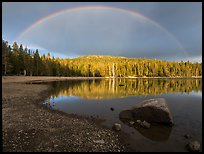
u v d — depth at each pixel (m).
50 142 10.59
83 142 10.77
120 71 181.00
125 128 13.96
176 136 12.33
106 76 180.12
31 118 15.65
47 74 110.94
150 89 48.88
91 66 173.62
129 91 43.38
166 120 14.69
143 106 16.12
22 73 93.25
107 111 20.36
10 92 32.88
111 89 48.59
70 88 50.16
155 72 174.75
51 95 34.25
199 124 15.08
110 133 12.65
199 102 26.69
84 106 23.44
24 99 26.14
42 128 13.03
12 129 12.54
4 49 70.00
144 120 15.83
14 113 17.30
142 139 11.77
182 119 16.67
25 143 10.36
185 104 24.91
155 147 10.59
